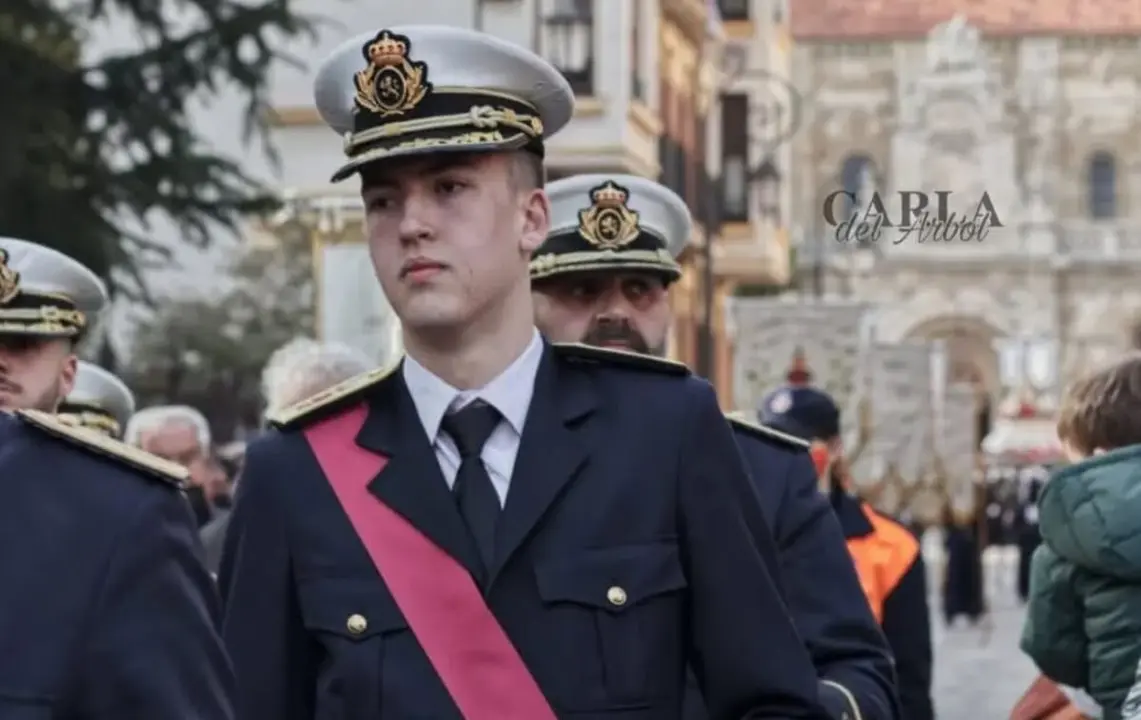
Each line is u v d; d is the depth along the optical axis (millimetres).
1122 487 7355
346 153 5395
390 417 5379
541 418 5309
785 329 28641
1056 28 105688
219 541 10492
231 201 27031
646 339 7891
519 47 5348
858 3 107438
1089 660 7582
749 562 5324
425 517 5219
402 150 5230
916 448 29219
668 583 5227
